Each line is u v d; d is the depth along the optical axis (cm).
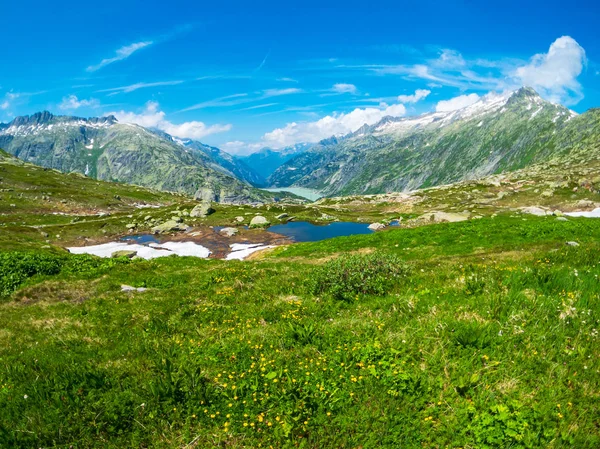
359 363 709
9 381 811
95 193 16850
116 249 8119
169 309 1409
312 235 9056
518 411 547
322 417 579
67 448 585
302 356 772
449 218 7631
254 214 12000
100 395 694
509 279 1082
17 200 12988
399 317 923
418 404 594
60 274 2222
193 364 793
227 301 1449
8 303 1764
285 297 1391
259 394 652
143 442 597
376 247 3912
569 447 488
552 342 700
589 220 3944
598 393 570
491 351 691
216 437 586
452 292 1066
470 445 519
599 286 941
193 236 9300
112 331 1218
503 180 16675
